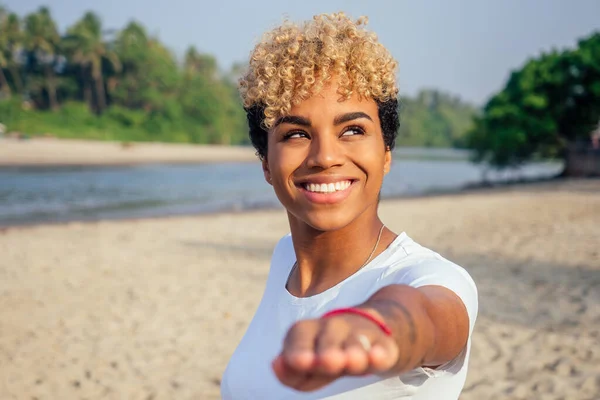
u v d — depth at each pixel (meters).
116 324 7.02
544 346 5.70
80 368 5.75
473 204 19.47
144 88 80.12
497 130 33.59
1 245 12.41
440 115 154.00
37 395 5.18
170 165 55.59
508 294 7.52
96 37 77.06
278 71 1.25
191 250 11.70
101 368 5.74
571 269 8.70
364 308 0.77
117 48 78.69
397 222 14.93
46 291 8.52
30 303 7.93
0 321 7.16
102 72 78.81
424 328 0.82
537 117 32.72
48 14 73.81
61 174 40.16
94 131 70.12
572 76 31.97
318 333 0.64
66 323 7.08
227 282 8.91
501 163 35.12
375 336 0.66
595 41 32.16
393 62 1.31
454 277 1.12
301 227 1.39
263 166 1.47
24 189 29.14
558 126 33.72
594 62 31.12
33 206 22.33
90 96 79.94
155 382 5.40
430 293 1.01
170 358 5.96
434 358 0.91
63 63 77.31
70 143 63.88
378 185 1.31
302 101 1.24
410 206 19.33
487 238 11.80
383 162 1.32
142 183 34.59
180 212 20.62
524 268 8.91
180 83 83.94
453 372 1.12
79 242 12.79
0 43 69.38
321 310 1.32
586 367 5.16
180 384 5.34
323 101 1.24
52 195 26.61
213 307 7.61
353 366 0.62
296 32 1.29
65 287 8.75
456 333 0.97
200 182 36.16
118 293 8.36
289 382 0.63
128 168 49.50
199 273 9.54
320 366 0.61
